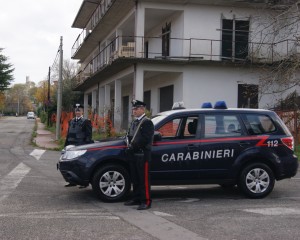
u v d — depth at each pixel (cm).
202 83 2183
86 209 747
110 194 808
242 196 887
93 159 796
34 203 793
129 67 2308
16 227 619
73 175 798
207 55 2239
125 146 812
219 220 671
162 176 811
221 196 887
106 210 739
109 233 591
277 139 869
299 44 1967
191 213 720
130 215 702
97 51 3706
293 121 1883
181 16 2258
